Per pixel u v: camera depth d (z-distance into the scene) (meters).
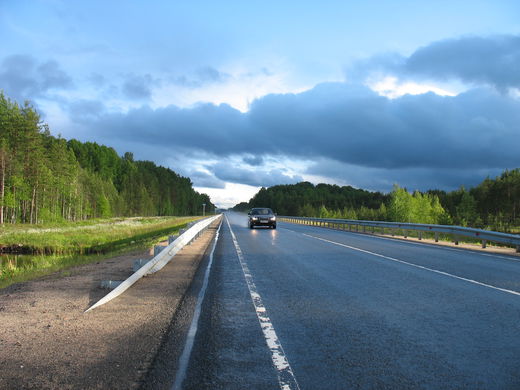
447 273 9.84
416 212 82.31
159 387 3.31
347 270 10.27
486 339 4.69
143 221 66.06
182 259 12.50
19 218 66.75
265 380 3.50
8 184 56.81
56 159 74.31
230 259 12.63
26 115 61.12
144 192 139.38
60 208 85.62
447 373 3.68
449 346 4.44
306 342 4.55
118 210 122.19
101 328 4.98
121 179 148.38
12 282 10.12
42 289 7.64
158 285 8.00
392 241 20.67
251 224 33.84
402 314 5.83
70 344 4.36
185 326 5.11
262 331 4.95
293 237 23.11
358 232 29.39
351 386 3.38
